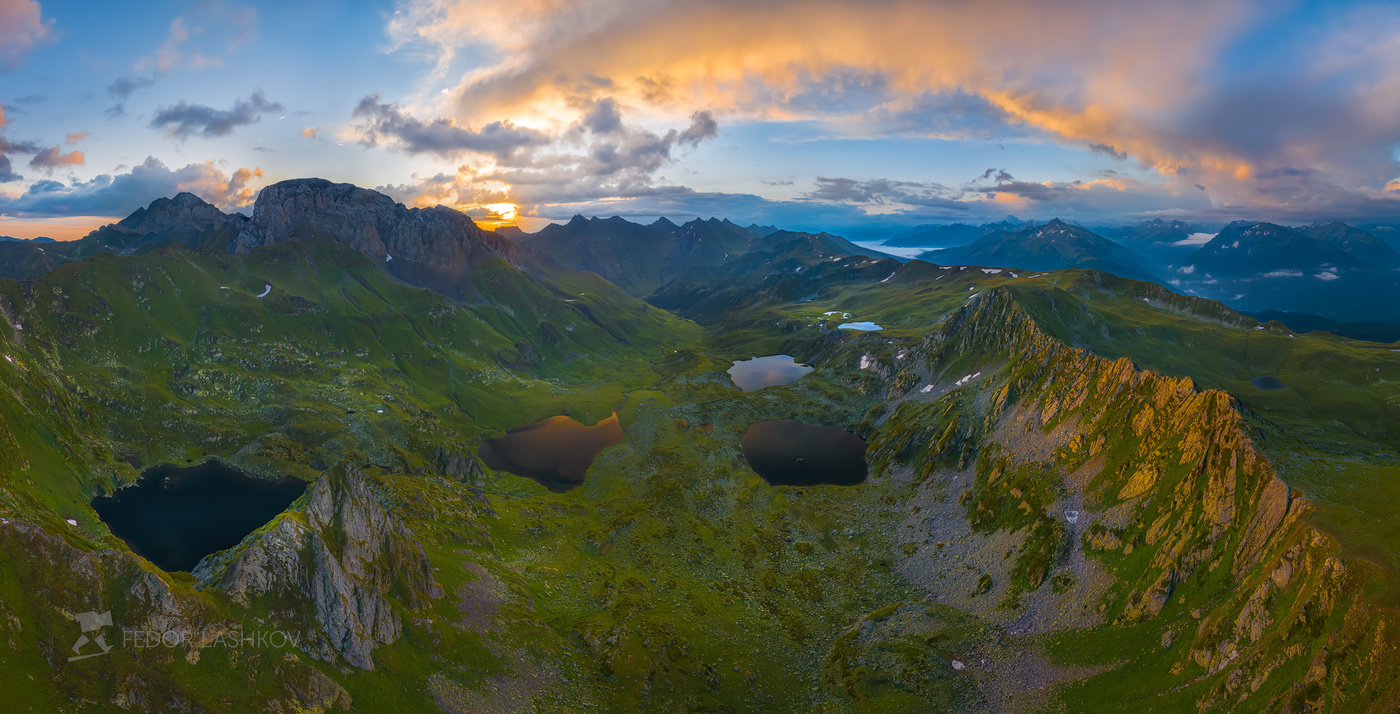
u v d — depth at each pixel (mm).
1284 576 92500
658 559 159500
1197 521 116750
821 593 149375
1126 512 133250
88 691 75938
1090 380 174750
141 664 79812
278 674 85250
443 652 102875
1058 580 130625
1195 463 125938
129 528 181250
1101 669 106250
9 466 167125
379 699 89500
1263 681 84500
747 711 107500
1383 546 86062
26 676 74188
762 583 153375
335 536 105938
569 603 134125
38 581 81062
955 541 161125
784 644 128875
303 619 92312
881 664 116938
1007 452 179250
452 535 150375
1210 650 94938
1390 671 72500
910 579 152375
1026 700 105500
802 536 177500
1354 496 100875
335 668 90000
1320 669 78562
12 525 83438
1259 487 110188
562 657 113312
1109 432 155000
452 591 121188
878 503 194500
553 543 165000
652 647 116250
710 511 191375
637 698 106062
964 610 134375
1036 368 199250
